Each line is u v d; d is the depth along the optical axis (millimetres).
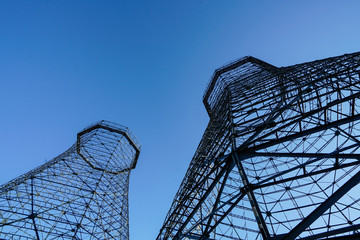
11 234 19062
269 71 30625
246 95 23938
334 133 19047
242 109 19812
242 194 11359
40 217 20453
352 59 18188
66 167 28359
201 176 18203
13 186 23531
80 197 24641
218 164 15531
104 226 23516
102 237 22172
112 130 38188
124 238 24750
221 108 26109
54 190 24672
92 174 29625
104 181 29500
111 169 33156
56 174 26594
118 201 28781
